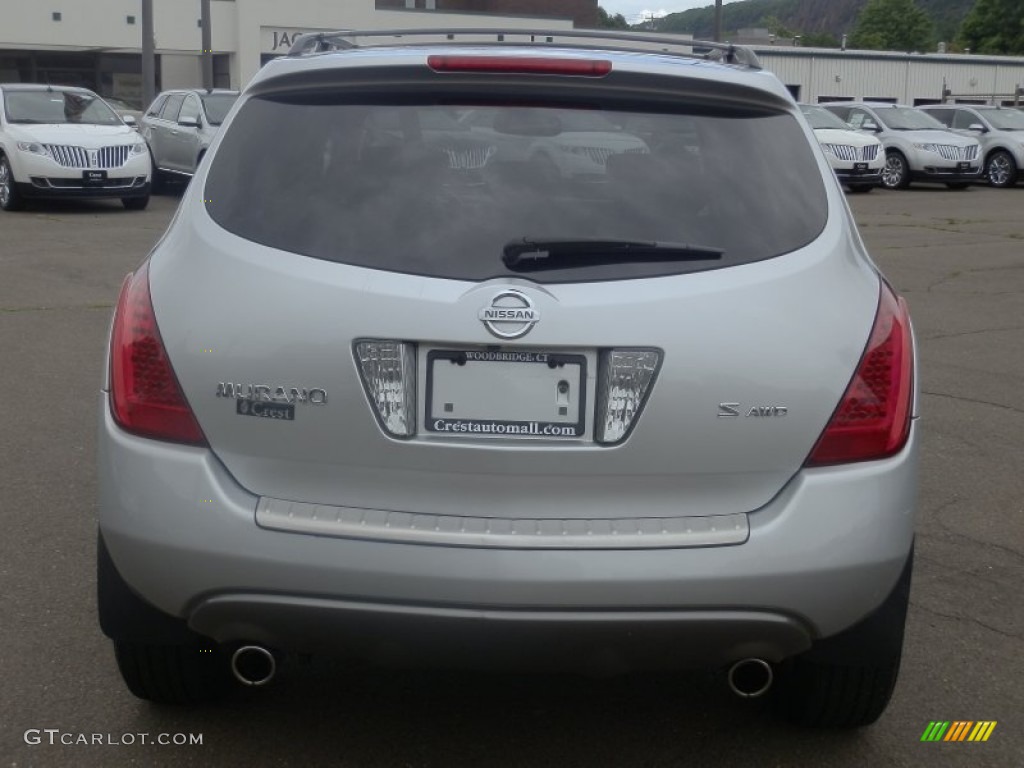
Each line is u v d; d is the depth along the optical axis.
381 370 2.95
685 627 2.92
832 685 3.41
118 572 3.16
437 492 2.96
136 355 3.10
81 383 7.81
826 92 50.31
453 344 2.93
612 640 2.93
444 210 3.08
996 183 28.17
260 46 46.19
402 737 3.59
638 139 3.22
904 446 3.09
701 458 2.95
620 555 2.88
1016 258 15.06
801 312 3.02
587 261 3.00
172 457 3.02
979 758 3.54
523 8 57.62
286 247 3.07
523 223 3.05
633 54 3.49
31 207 19.00
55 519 5.31
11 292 11.19
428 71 3.20
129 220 17.39
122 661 3.49
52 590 4.56
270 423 2.99
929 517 5.61
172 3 44.84
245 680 3.28
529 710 3.78
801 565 2.93
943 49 62.88
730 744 3.58
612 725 3.69
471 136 3.21
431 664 3.01
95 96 19.70
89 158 18.03
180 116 21.30
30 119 18.55
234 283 3.05
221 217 3.19
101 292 11.27
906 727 3.70
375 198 3.12
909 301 11.82
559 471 2.94
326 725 3.65
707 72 3.28
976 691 3.94
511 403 2.95
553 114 3.24
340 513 2.97
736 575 2.90
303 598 2.94
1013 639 4.32
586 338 2.91
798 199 3.23
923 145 26.84
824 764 3.48
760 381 2.95
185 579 2.99
